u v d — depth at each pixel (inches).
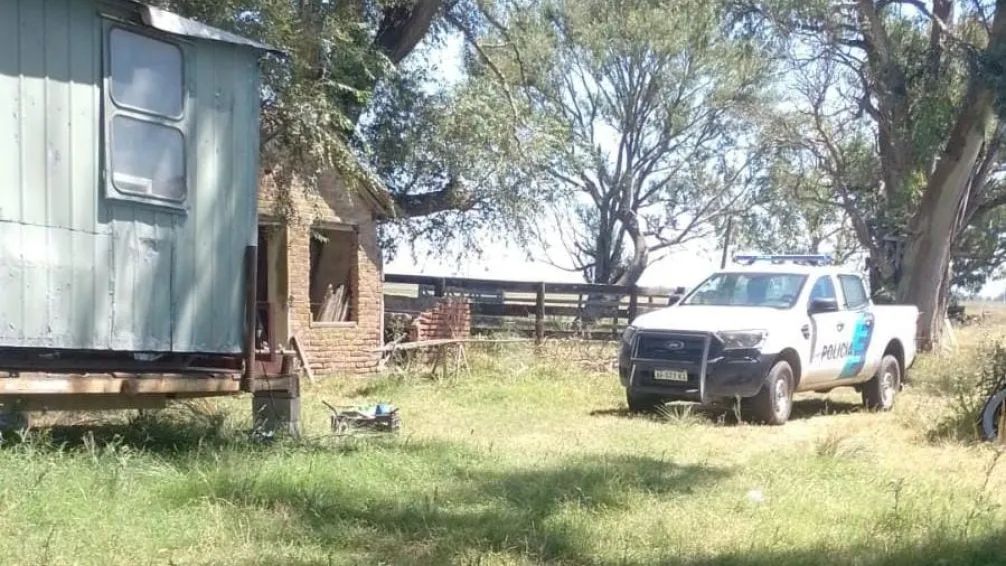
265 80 461.1
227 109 331.9
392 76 686.5
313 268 721.0
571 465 338.0
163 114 310.2
